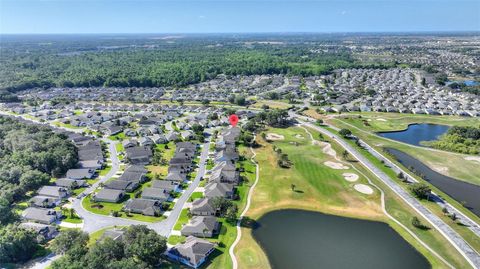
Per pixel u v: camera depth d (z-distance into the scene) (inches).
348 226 3799.2
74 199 4360.2
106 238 3075.8
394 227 3764.8
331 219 3941.9
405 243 3496.6
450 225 3786.9
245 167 5324.8
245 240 3511.3
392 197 4392.2
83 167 5310.0
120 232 3390.7
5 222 3604.8
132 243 3105.3
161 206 4133.9
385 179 4909.0
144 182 4864.7
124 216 3941.9
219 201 3932.1
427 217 3937.0
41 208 3986.2
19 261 3166.8
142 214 3986.2
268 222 3868.1
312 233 3663.9
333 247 3425.2
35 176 4566.9
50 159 5093.5
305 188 4648.1
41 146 5482.3
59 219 3870.6
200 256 3137.3
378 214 4020.7
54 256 3245.6
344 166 5344.5
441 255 3302.2
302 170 5206.7
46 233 3523.6
